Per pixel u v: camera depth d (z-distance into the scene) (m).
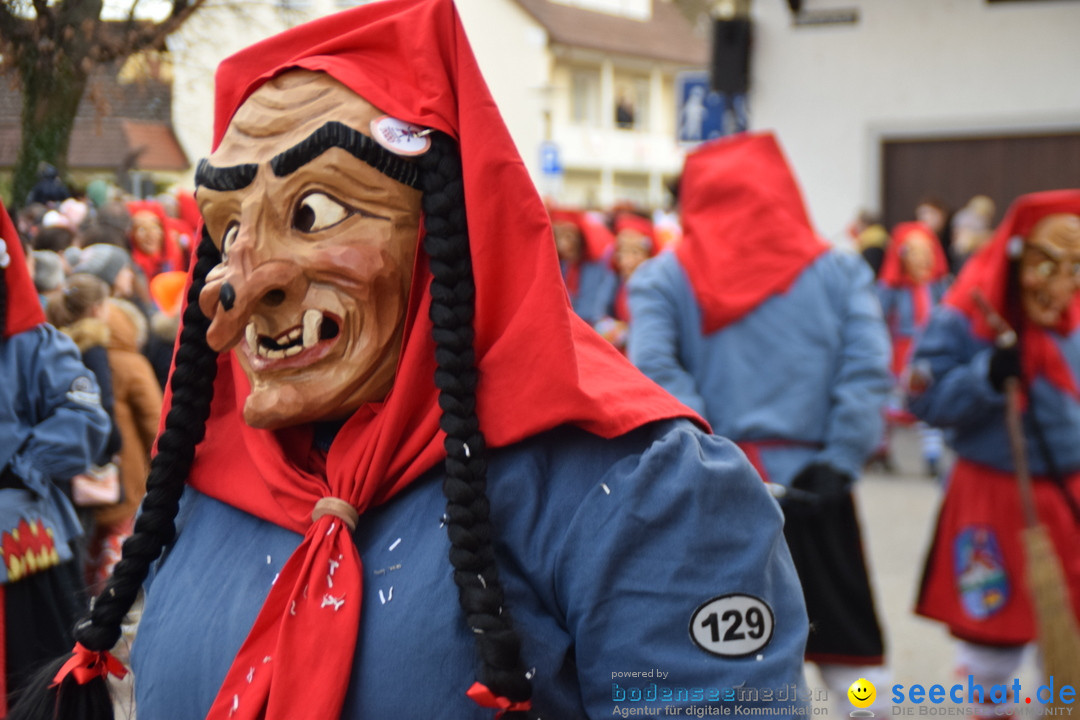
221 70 1.61
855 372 3.79
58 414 3.12
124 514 4.24
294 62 1.48
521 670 1.29
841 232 12.02
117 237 4.78
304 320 1.41
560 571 1.37
